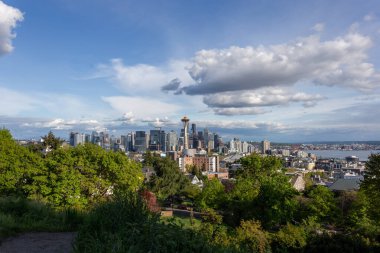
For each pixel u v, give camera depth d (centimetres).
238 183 3734
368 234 2133
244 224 1823
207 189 4534
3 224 959
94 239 686
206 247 722
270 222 2978
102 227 747
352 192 4459
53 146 6141
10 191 2788
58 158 3005
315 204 3712
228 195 3519
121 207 809
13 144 3153
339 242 1709
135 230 688
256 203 3080
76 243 716
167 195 6444
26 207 1162
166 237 688
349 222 3653
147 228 707
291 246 1681
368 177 2577
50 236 925
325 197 3794
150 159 10262
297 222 3234
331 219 3934
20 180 3055
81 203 2838
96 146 3338
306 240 1738
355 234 2103
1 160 2928
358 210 3453
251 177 4088
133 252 617
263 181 3331
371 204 2841
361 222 3194
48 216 1114
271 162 4203
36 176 2864
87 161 3095
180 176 6738
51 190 2809
